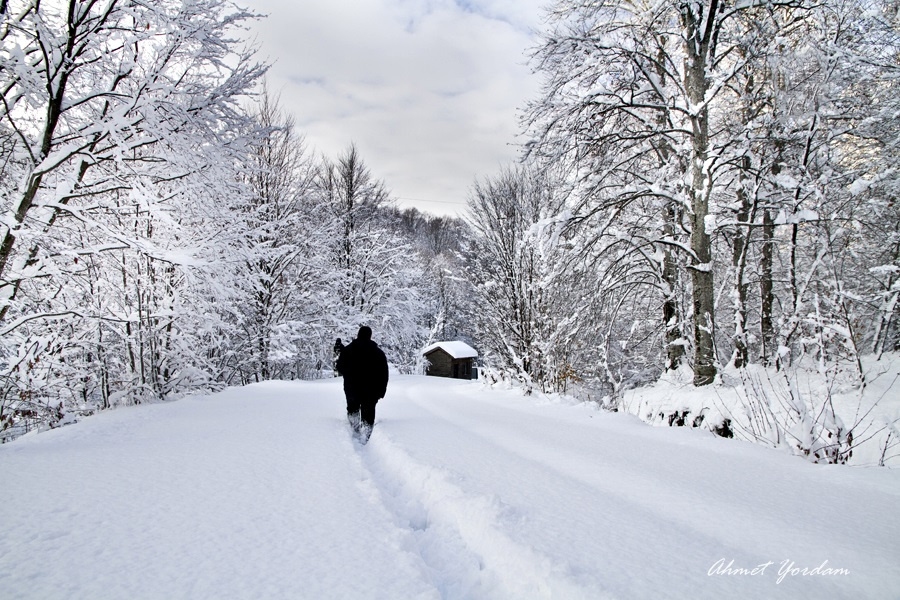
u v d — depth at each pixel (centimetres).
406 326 2864
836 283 791
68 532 266
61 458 428
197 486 356
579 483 396
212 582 217
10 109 684
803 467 458
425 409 926
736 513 332
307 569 234
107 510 302
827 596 222
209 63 838
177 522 287
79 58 721
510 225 1616
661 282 1380
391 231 2919
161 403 861
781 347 726
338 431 600
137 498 327
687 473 434
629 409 1166
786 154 1061
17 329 765
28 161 735
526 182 1644
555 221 1133
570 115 1148
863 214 1011
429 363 3794
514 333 1517
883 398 718
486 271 1770
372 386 639
